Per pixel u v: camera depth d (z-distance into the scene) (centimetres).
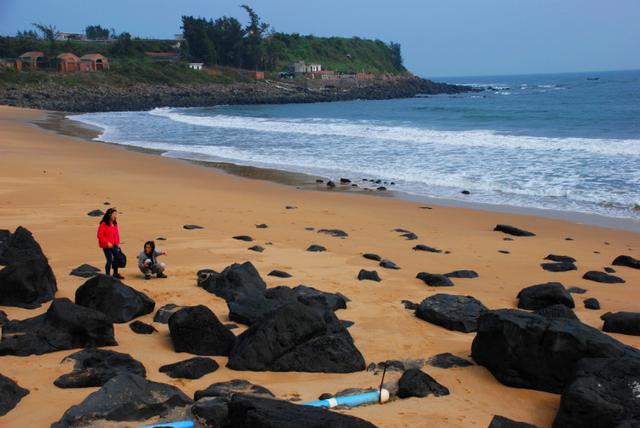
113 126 5584
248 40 15162
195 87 12419
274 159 3309
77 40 15825
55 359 703
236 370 704
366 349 820
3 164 2775
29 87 10225
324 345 723
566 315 866
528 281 1244
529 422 616
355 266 1295
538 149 3238
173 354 752
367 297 1070
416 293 1111
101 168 2870
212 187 2448
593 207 2069
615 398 575
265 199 2198
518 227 1817
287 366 711
